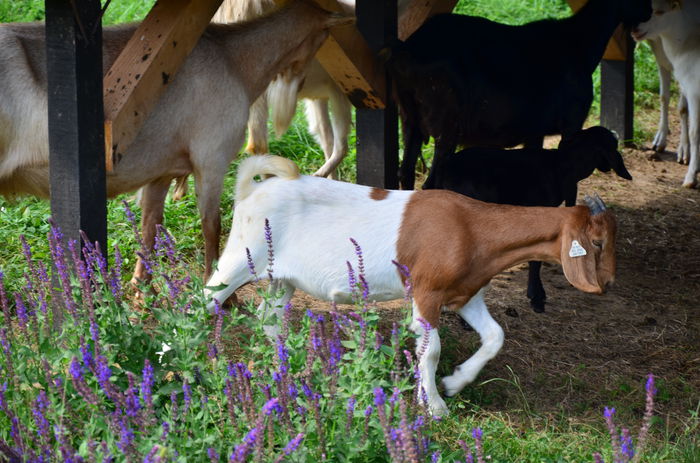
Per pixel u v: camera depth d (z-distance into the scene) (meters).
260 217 5.05
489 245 4.99
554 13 14.27
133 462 3.26
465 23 7.26
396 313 6.39
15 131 5.49
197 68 6.13
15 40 5.50
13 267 6.55
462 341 6.02
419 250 4.98
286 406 3.66
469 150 6.46
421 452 3.56
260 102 8.22
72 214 5.13
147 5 12.01
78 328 4.16
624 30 10.80
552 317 6.67
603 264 4.96
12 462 3.31
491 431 4.82
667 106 11.06
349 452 3.71
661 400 5.55
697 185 10.00
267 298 4.54
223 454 3.72
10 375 3.96
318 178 5.22
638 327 6.62
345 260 5.05
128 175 6.00
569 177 6.57
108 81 5.35
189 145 6.23
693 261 8.09
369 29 7.20
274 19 6.57
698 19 9.91
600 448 4.76
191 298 4.49
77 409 3.76
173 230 7.68
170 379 4.44
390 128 7.45
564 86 7.54
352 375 4.03
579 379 5.71
